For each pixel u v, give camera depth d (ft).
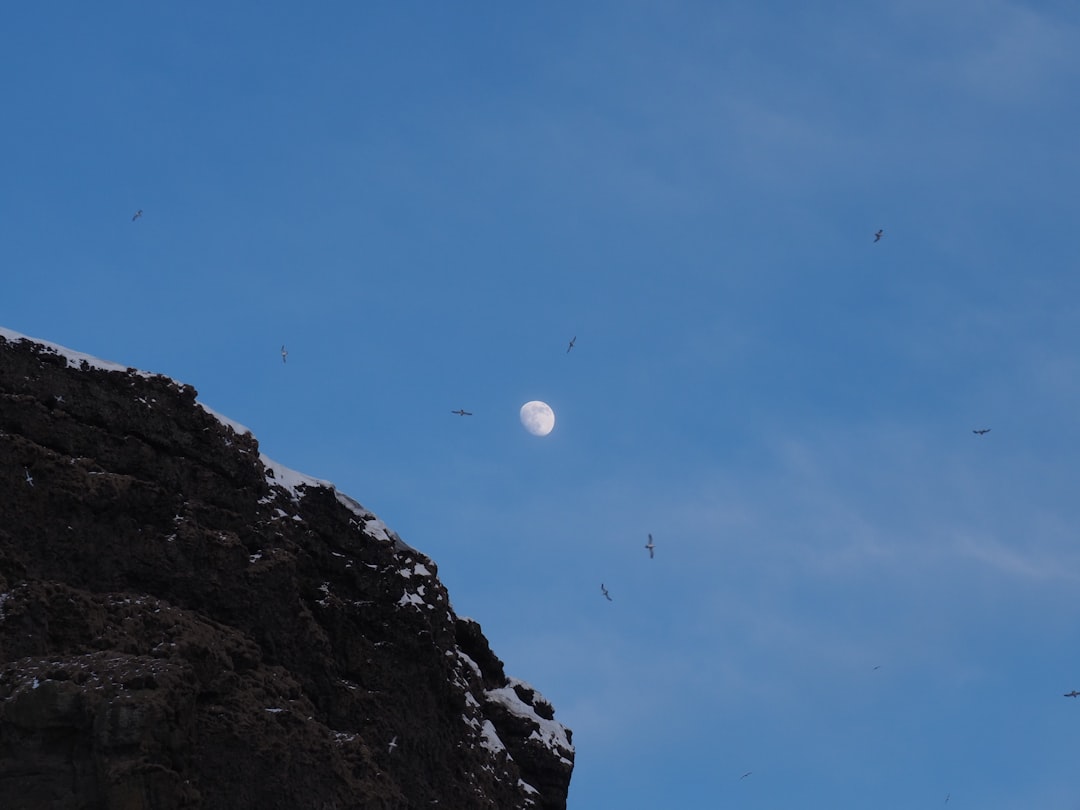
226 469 547.08
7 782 425.28
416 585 612.70
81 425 513.04
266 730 495.00
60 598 470.39
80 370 521.65
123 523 505.25
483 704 654.12
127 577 501.15
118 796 423.23
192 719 458.09
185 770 449.48
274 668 525.34
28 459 491.72
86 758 429.79
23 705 432.66
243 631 522.06
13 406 498.69
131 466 520.01
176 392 541.34
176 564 511.81
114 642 471.62
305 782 498.69
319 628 548.72
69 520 493.77
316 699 537.24
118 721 430.61
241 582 526.98
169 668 456.45
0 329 512.22
